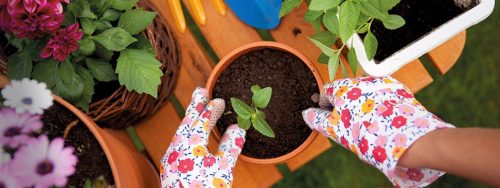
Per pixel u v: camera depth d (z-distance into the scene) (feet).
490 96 5.90
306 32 4.52
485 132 2.89
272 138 4.38
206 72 4.56
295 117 4.38
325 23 3.71
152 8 4.19
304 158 4.55
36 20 3.24
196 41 4.58
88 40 3.64
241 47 4.20
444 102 5.91
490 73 5.95
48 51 3.42
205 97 4.16
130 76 3.75
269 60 4.37
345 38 3.39
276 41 4.57
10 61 3.66
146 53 3.76
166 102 4.52
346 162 5.91
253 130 4.39
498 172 2.81
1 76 3.77
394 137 3.30
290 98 4.39
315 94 4.35
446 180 5.90
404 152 3.24
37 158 2.99
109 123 4.19
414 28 4.16
